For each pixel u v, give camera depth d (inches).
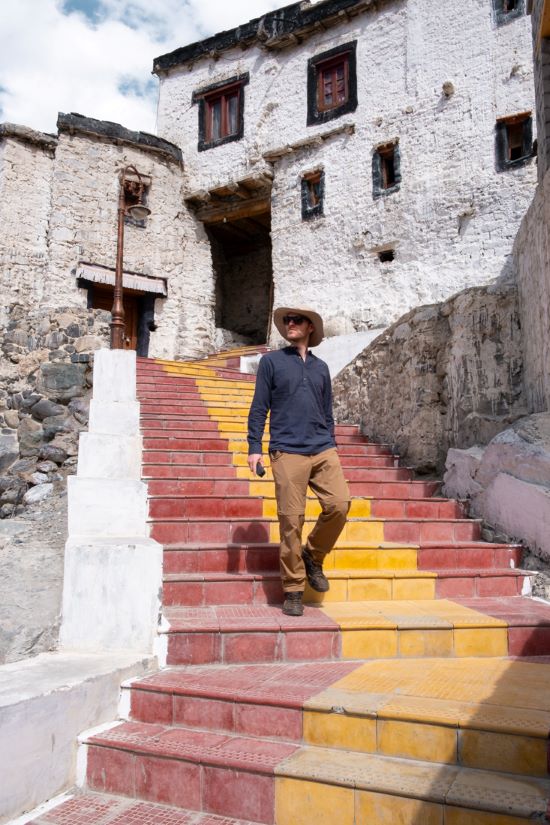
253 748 107.0
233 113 653.9
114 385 277.3
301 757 102.7
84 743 114.6
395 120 557.6
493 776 93.9
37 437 351.3
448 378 249.3
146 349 621.0
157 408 304.2
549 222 189.3
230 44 647.8
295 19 614.9
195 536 181.0
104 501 184.1
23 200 582.9
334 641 135.9
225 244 747.4
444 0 544.4
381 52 573.0
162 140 644.1
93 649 137.7
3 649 172.9
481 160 512.7
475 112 519.8
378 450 277.9
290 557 145.8
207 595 155.0
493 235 501.7
